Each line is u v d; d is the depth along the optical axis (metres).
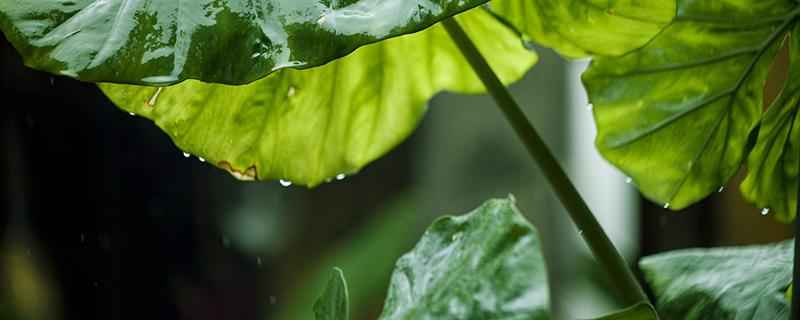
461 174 6.45
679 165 1.88
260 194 6.25
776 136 1.83
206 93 1.75
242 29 1.47
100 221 5.52
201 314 5.93
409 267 1.55
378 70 1.96
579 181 6.34
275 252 6.32
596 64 1.86
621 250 5.54
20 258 5.25
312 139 1.90
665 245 5.22
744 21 1.79
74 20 1.47
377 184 6.66
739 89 1.83
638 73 1.85
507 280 1.44
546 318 1.41
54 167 5.38
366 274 4.26
